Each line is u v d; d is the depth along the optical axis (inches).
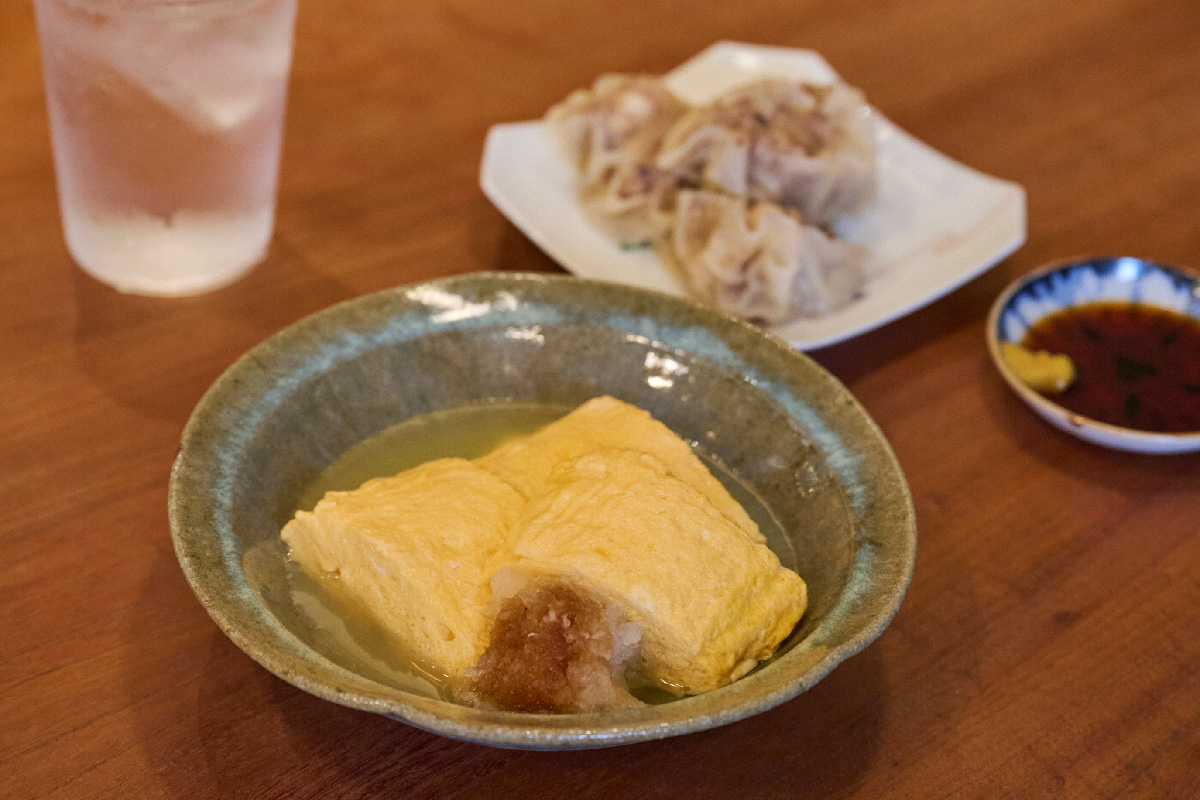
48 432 19.9
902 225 24.4
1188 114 27.6
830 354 22.1
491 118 25.6
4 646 17.9
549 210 23.8
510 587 17.3
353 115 25.2
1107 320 22.2
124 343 21.0
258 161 21.2
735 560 17.6
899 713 18.1
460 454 19.7
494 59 27.0
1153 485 20.8
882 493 18.2
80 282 21.8
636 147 23.9
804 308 22.2
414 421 19.9
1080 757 18.0
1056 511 20.4
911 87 27.5
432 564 17.5
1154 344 22.0
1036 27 29.5
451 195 24.1
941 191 24.7
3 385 20.3
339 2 27.7
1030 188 25.5
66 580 18.5
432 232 23.4
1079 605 19.3
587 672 16.7
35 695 17.6
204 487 17.6
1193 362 21.8
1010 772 17.8
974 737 18.0
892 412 21.4
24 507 19.1
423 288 19.9
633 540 17.4
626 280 23.0
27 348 20.8
